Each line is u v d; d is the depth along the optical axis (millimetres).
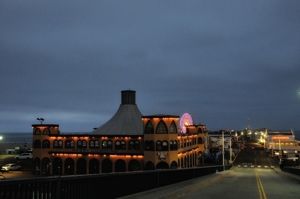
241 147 158875
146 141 60781
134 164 62781
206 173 38469
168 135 60000
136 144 64688
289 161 75188
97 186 11539
